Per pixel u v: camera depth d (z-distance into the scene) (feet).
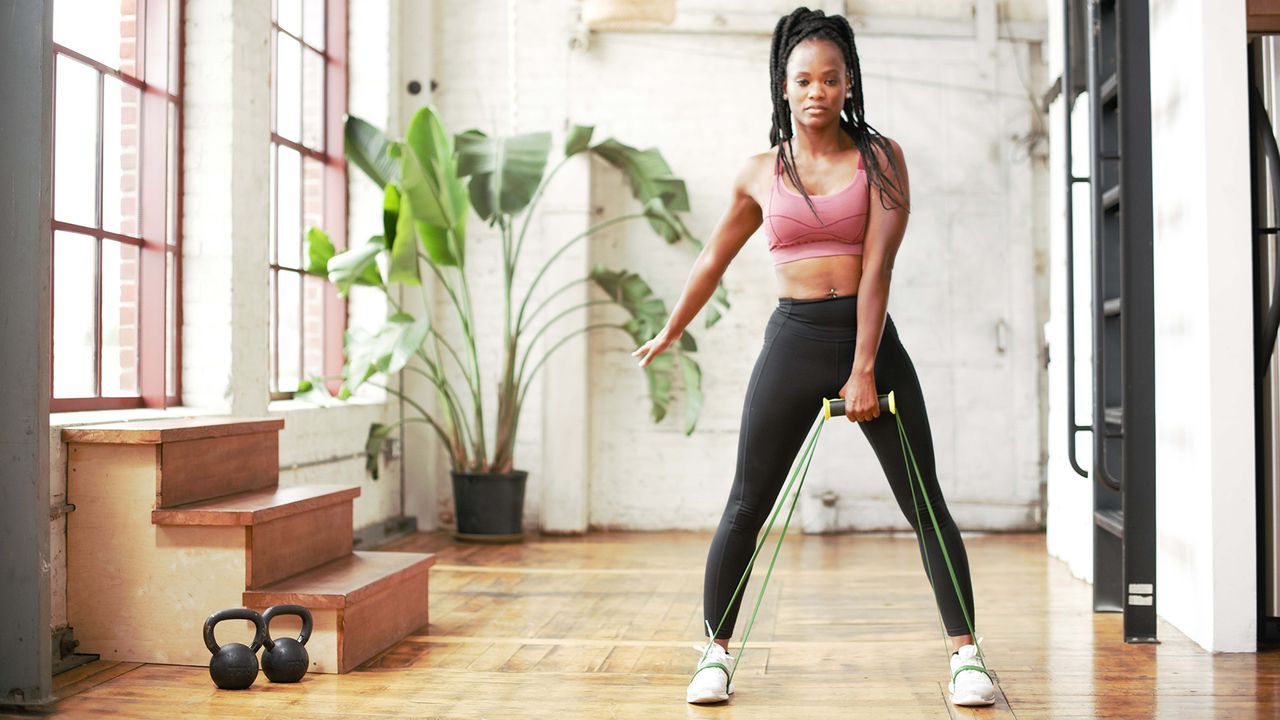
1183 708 8.48
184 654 9.88
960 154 19.25
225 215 13.39
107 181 12.56
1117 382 12.43
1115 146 12.26
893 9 19.36
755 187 8.84
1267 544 10.79
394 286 18.57
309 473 15.80
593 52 19.65
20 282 8.82
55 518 9.87
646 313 18.48
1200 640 10.61
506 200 17.20
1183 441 11.06
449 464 19.65
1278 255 10.42
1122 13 10.50
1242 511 10.27
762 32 19.39
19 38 8.77
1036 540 18.29
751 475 8.70
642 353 9.19
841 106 8.46
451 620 12.03
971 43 19.26
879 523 19.15
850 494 19.26
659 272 19.49
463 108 19.80
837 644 10.84
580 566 15.80
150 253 13.19
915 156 19.29
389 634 10.76
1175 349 11.29
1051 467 16.57
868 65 19.36
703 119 19.52
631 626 11.73
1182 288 11.03
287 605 9.64
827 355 8.45
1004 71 19.24
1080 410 14.52
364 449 17.87
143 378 13.12
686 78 19.56
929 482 8.66
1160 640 10.84
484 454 18.35
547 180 19.34
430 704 8.70
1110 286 12.42
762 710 8.51
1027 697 8.84
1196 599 10.72
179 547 9.89
